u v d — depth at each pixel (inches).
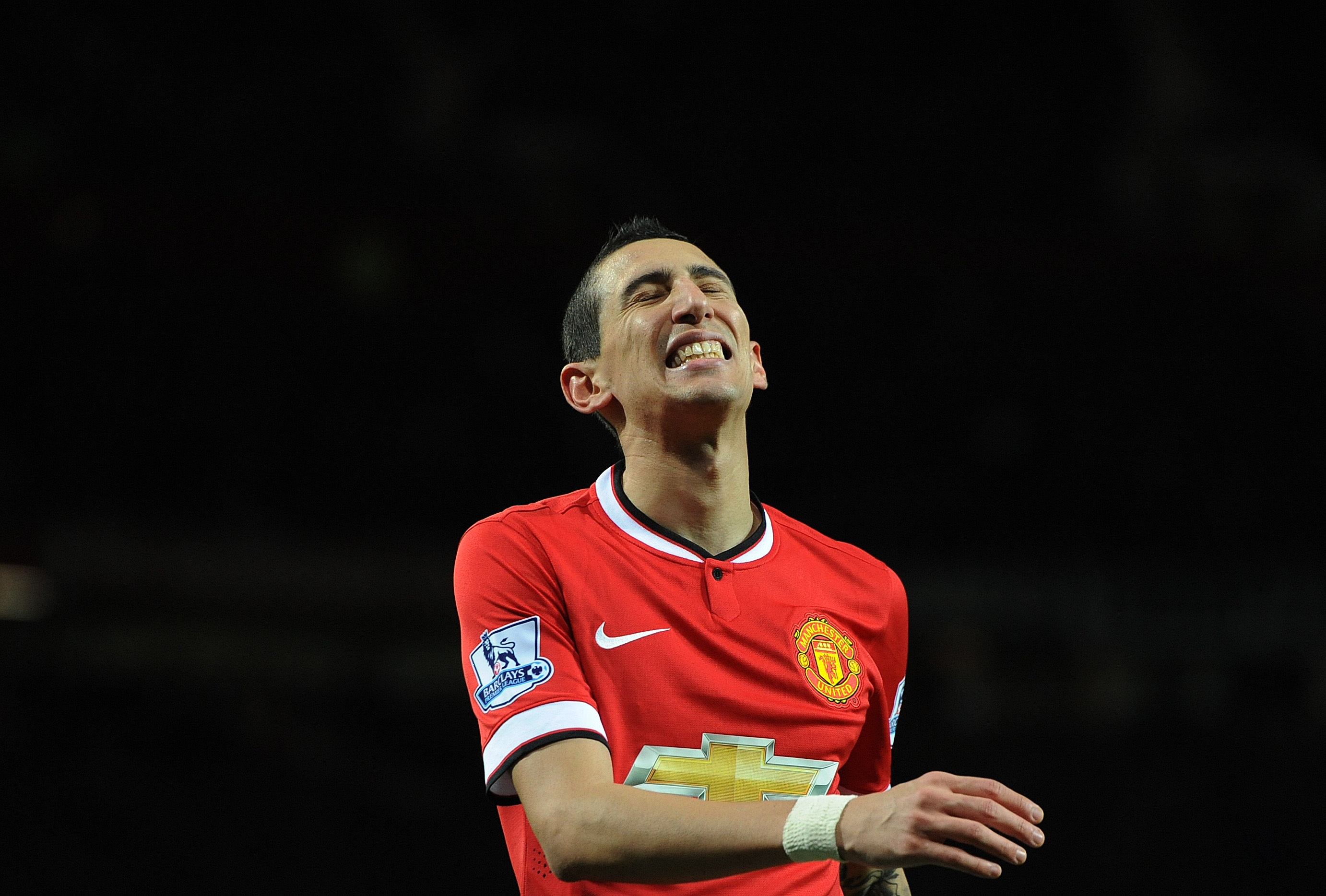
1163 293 2145.7
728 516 344.5
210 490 1847.9
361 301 1878.7
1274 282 2080.5
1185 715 1760.6
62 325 1867.6
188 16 1895.9
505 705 301.0
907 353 2144.4
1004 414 2123.5
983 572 1862.7
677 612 322.0
